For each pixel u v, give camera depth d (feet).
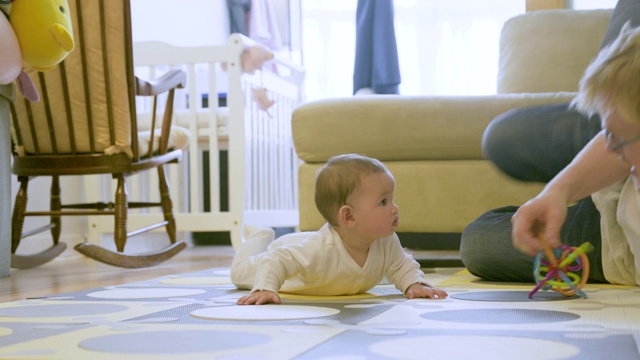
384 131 7.33
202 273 6.60
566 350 2.36
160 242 12.67
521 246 3.87
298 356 2.31
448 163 7.34
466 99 7.30
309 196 7.50
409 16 12.19
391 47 11.94
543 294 4.17
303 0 12.67
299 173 7.56
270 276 4.02
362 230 4.25
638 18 5.25
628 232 4.50
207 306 3.84
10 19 6.20
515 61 9.52
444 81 12.09
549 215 3.79
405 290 4.29
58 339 2.77
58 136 7.55
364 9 12.12
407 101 7.34
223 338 2.69
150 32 12.85
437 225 7.34
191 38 12.92
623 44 2.41
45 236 9.83
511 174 5.48
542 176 5.35
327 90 12.60
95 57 7.36
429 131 7.29
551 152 5.13
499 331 2.77
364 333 2.75
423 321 3.10
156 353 2.42
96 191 10.55
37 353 2.48
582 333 2.70
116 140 7.49
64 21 6.41
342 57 12.58
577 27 9.36
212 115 10.31
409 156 7.39
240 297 4.31
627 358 2.22
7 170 6.94
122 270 7.71
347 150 7.41
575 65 9.25
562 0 11.10
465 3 11.98
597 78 2.45
